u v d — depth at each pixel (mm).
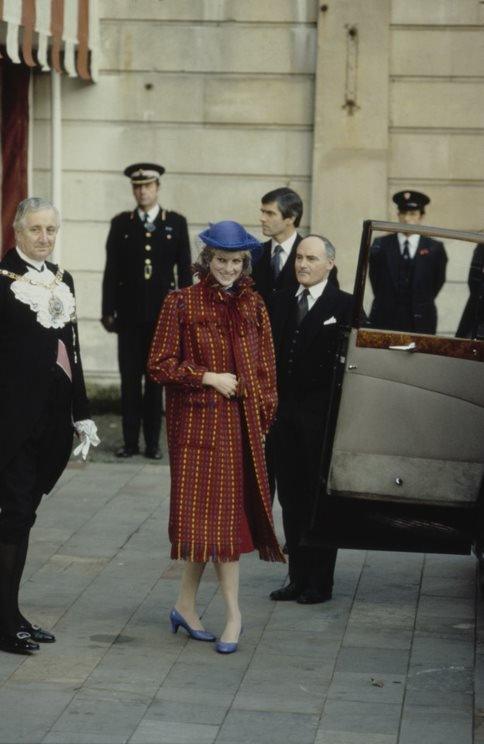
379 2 11930
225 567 6297
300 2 12086
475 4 11930
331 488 6762
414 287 6871
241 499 6270
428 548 6941
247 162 12320
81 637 6426
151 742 5164
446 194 12180
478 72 12016
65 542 8117
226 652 6223
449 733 5316
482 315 6715
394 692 5770
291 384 7051
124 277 10531
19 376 6113
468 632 6609
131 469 10148
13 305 6121
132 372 10508
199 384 6141
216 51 12211
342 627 6676
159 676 5910
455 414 6719
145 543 8133
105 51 12273
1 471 6184
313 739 5234
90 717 5410
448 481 6773
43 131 12312
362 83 12016
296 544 7105
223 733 5277
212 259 6281
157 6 12188
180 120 12320
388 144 12125
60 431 6262
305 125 12234
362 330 6613
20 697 5613
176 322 6254
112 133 12352
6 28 9867
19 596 7055
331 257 6980
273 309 7129
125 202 12430
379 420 6707
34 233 6176
